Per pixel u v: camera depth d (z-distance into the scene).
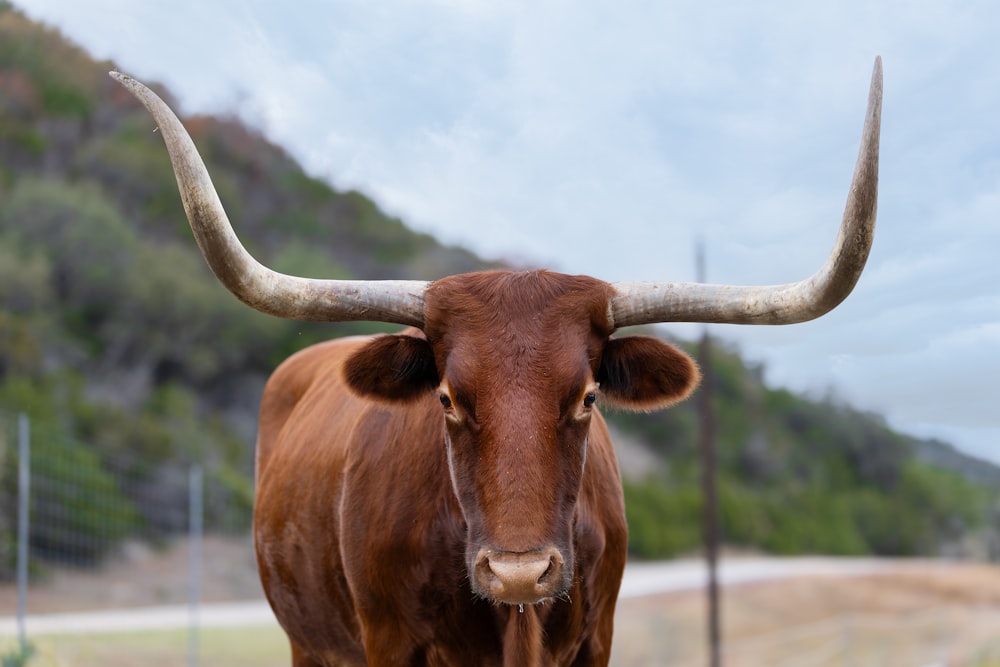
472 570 4.20
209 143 62.81
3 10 58.28
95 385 45.94
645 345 4.82
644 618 37.09
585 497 4.89
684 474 68.06
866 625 40.53
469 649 4.80
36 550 25.70
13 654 13.09
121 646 17.69
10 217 49.75
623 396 4.93
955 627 43.12
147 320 49.88
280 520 6.07
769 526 68.69
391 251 65.88
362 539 5.04
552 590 4.10
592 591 4.93
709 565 22.86
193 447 43.94
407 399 4.93
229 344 51.62
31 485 25.59
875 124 3.78
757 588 49.59
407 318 4.73
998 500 88.62
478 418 4.27
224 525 35.38
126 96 60.56
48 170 55.16
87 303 49.53
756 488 73.19
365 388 4.91
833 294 4.21
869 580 55.84
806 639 37.72
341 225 65.44
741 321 4.62
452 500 4.75
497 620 4.75
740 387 79.50
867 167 3.84
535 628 4.62
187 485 34.22
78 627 19.31
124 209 55.62
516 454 4.15
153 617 23.56
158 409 46.72
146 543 31.11
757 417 78.50
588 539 4.84
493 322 4.42
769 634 40.62
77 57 60.19
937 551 80.19
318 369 7.09
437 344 4.60
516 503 4.10
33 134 55.62
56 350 45.91
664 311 4.68
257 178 64.06
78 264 49.59
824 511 74.25
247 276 4.43
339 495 5.42
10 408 37.56
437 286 4.69
